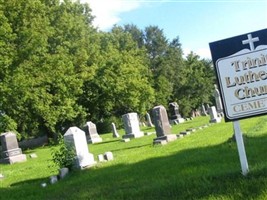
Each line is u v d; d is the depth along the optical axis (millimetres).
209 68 98312
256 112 7227
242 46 7254
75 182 12883
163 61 84500
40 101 40406
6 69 35594
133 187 9547
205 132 23219
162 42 92375
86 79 49844
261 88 7184
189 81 85812
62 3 49406
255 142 13461
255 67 7199
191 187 7898
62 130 52938
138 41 93188
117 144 28688
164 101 75312
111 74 56125
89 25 64250
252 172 7609
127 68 57531
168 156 14570
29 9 39469
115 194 9016
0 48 35312
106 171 13844
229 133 19484
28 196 12195
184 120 55562
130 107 60938
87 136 37469
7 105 36969
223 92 7383
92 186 11289
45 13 45750
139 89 59531
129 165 14227
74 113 46438
